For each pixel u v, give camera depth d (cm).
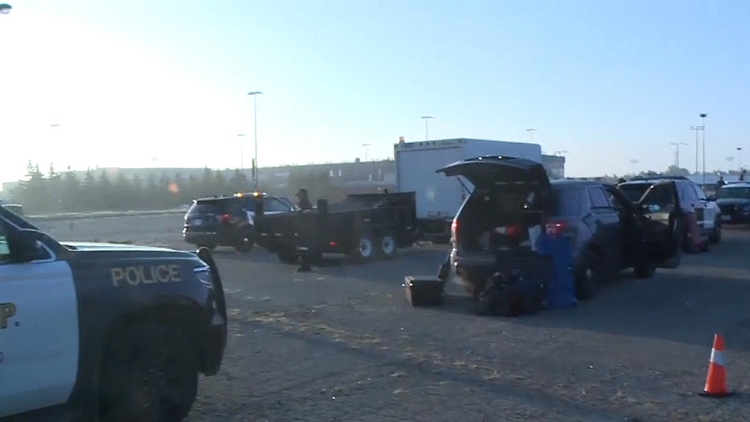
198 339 728
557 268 1333
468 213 1358
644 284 1603
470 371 920
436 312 1319
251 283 1725
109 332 646
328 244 2039
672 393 827
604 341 1078
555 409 775
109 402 655
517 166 1290
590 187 1476
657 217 2038
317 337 1115
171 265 704
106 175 8575
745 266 1912
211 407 787
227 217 2534
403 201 2311
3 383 575
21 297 586
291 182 6612
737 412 762
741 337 1098
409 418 751
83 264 638
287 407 788
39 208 7250
